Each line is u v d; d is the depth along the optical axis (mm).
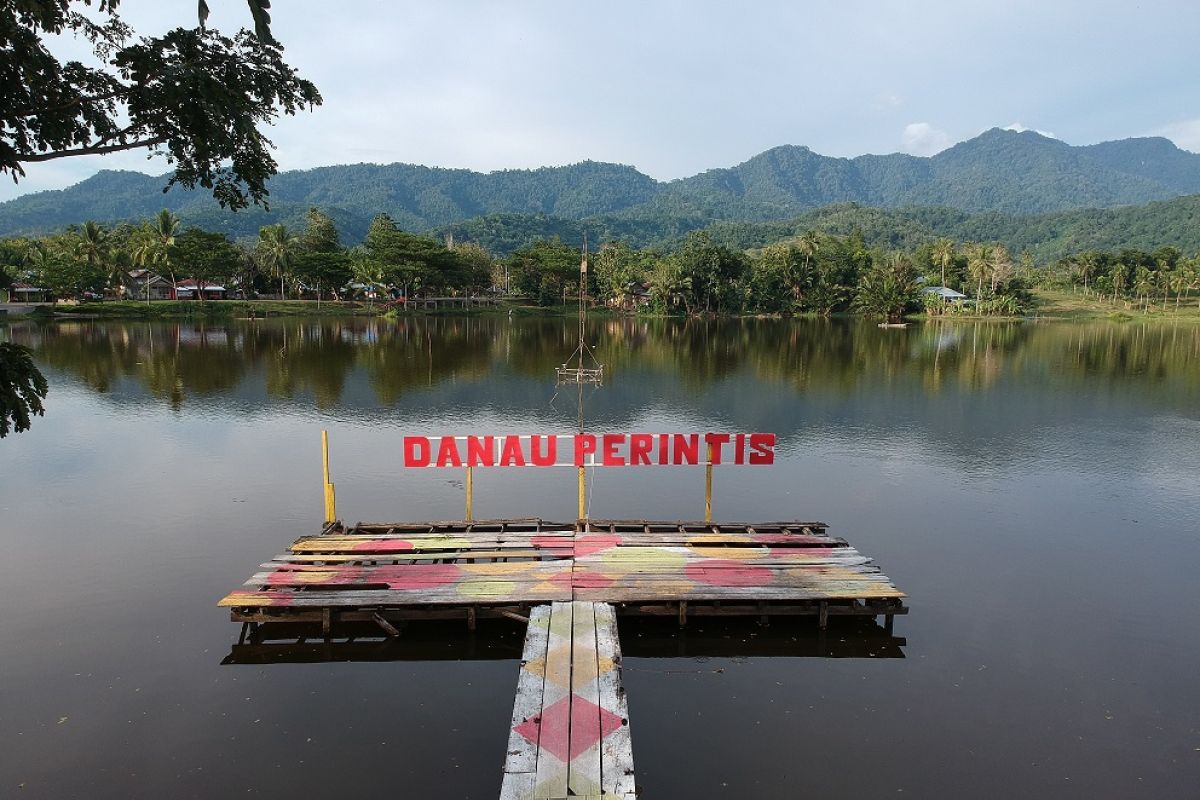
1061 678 12812
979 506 22297
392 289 127500
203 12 6852
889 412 37406
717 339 82875
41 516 20297
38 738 10719
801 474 25578
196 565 17000
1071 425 34312
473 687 12219
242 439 29781
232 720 11219
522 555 16297
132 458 26562
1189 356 65500
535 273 139375
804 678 12680
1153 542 19422
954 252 160750
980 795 9930
